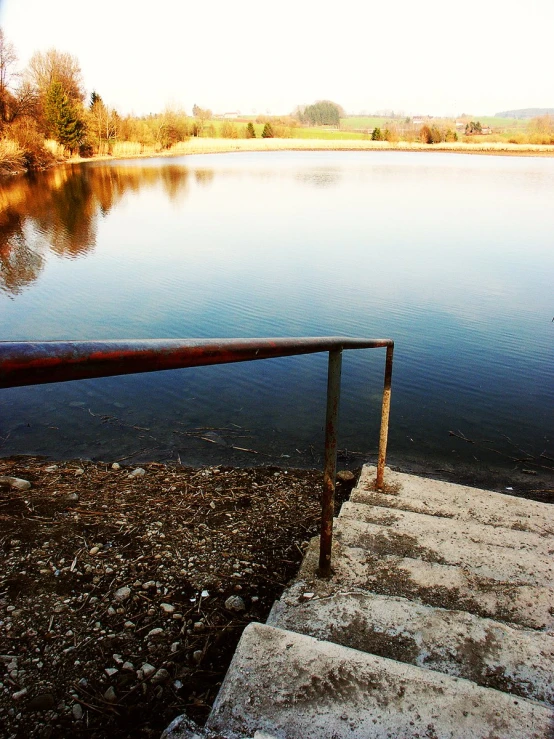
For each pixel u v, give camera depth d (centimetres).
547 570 198
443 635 147
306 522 292
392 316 812
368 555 197
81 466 368
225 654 184
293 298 898
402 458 434
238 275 1057
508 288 966
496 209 1952
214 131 7900
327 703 115
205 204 2141
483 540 228
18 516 272
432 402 538
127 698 163
